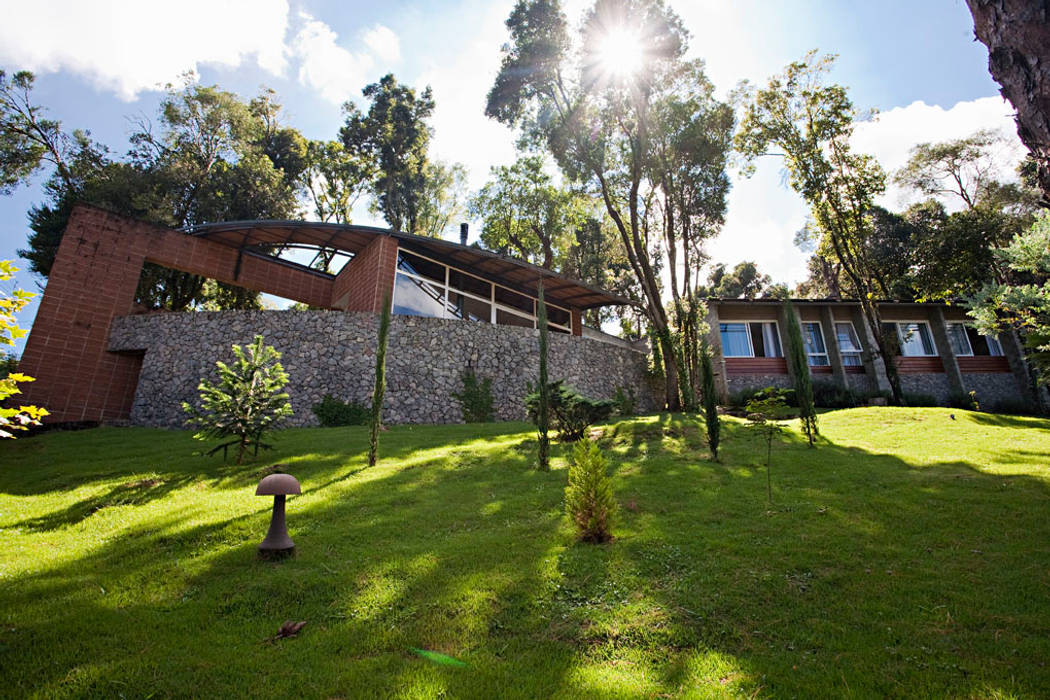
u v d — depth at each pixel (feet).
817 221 70.08
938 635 11.53
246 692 9.63
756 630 12.04
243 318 52.90
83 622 12.21
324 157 105.40
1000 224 70.90
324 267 79.61
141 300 84.33
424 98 114.83
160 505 23.89
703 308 66.18
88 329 53.06
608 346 70.64
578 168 66.74
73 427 48.85
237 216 88.74
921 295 74.59
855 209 66.44
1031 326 37.60
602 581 14.75
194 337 52.60
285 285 70.74
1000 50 14.20
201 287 89.15
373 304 58.39
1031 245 35.06
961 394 68.33
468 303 69.72
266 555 16.58
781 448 34.83
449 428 46.78
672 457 32.24
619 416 62.34
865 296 65.57
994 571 14.66
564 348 64.69
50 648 11.00
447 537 18.88
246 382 32.89
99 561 16.65
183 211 85.25
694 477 26.91
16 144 77.92
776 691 9.65
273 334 52.13
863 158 64.95
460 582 14.67
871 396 66.23
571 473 19.43
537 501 23.26
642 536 18.28
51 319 51.24
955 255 71.10
